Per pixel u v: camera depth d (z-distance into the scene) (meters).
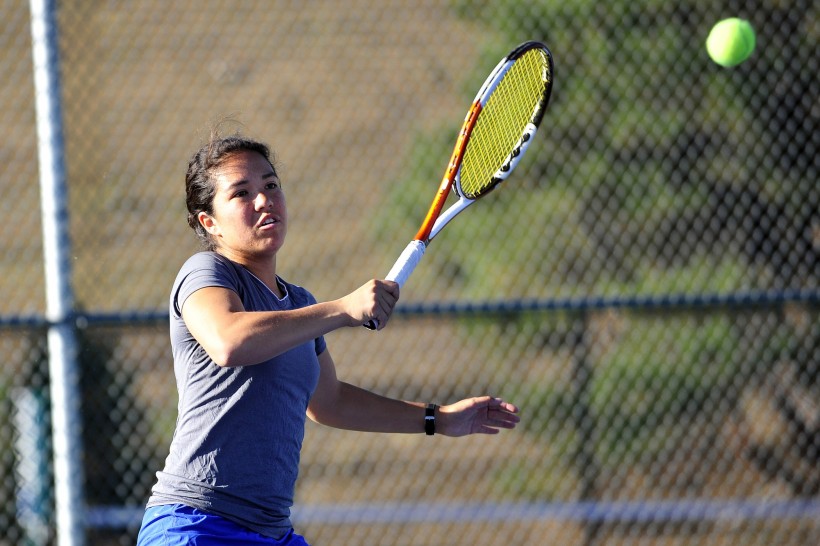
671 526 25.91
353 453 31.12
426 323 27.28
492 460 29.97
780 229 25.05
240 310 9.95
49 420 21.66
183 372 10.42
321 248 40.47
